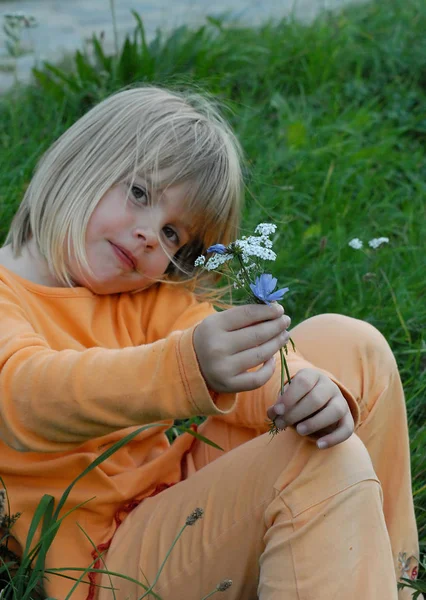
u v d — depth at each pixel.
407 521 1.82
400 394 1.85
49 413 1.48
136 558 1.65
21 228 1.87
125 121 1.87
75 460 1.67
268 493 1.55
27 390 1.49
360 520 1.48
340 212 3.11
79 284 1.84
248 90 3.83
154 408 1.47
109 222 1.78
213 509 1.62
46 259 1.81
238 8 5.11
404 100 3.91
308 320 1.93
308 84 3.96
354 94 3.93
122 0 5.27
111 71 3.58
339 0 5.04
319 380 1.55
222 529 1.59
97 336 1.81
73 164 1.84
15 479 1.69
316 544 1.46
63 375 1.48
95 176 1.80
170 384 1.46
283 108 3.60
